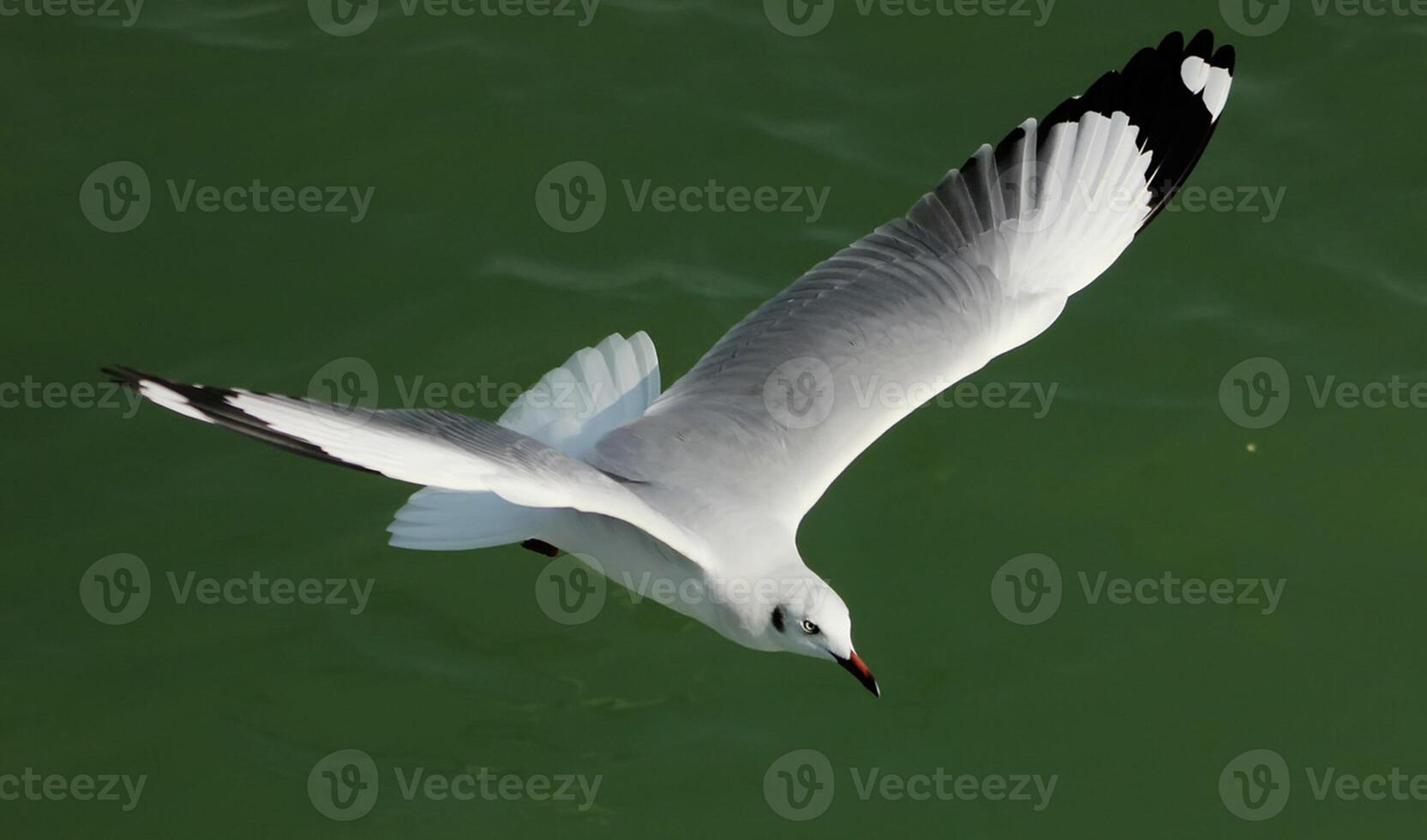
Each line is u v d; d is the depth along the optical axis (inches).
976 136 580.4
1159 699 473.1
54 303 530.9
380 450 332.2
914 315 436.8
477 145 575.5
